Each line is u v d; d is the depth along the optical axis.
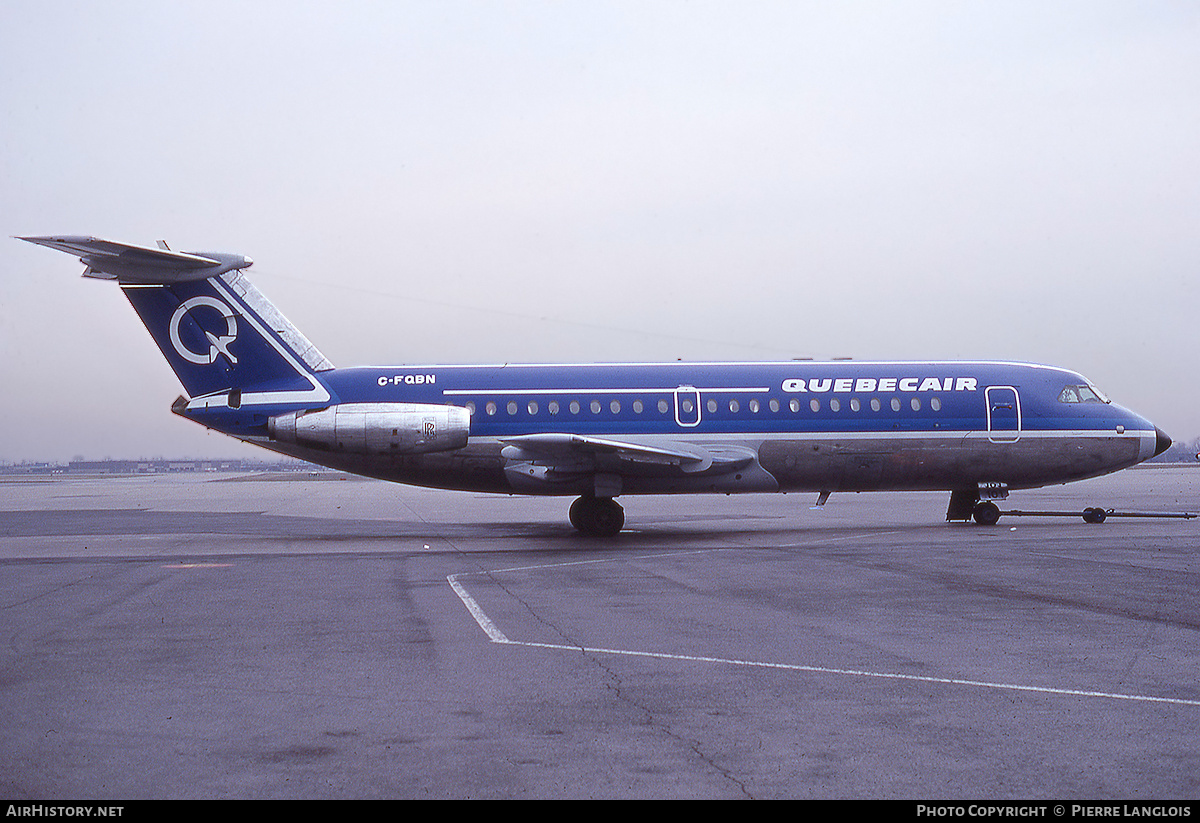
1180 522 25.62
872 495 49.22
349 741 6.45
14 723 6.92
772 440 23.25
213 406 22.67
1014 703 7.31
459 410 22.25
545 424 23.02
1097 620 10.81
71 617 11.52
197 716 7.08
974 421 23.83
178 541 22.88
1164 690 7.69
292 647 9.61
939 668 8.49
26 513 36.06
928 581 14.07
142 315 22.66
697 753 6.15
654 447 22.70
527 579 14.80
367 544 21.45
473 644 9.70
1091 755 6.08
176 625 10.92
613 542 21.25
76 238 20.11
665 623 10.81
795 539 21.39
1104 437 24.27
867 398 23.67
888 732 6.58
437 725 6.82
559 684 8.00
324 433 21.94
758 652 9.21
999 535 21.64
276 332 22.98
